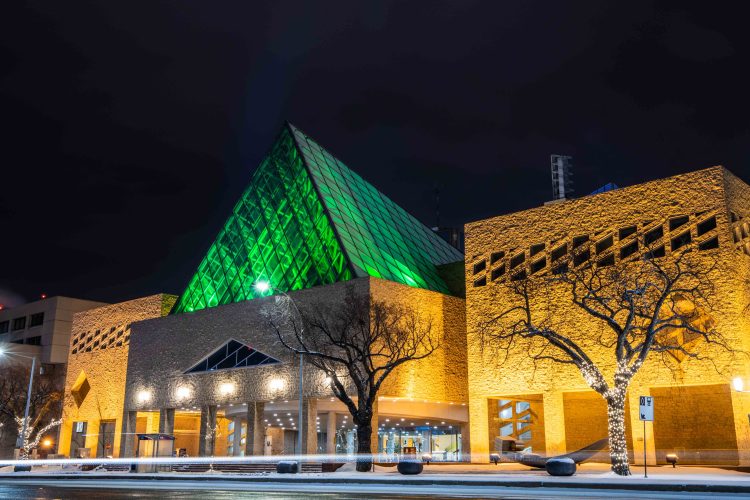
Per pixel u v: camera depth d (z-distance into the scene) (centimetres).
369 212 6756
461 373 5725
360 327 4766
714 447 4984
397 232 6981
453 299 5888
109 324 8225
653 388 4909
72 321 9294
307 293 5569
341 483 3266
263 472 4800
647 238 4700
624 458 3225
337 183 6669
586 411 5603
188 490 2808
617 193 4897
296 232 6178
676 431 5156
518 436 5728
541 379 4919
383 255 6075
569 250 5016
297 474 4031
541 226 5209
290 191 6488
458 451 6756
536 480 2839
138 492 2688
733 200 4578
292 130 6856
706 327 4291
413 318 5241
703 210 4512
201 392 6162
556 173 6594
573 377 4794
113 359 7994
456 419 5944
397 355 4734
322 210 5984
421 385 5372
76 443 8269
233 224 6944
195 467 5550
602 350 4681
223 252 6838
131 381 6850
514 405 5772
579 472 3594
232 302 6269
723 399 5025
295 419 6800
